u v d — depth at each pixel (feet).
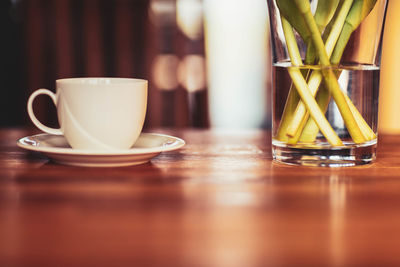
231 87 8.34
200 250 1.60
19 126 7.82
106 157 2.24
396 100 7.80
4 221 1.77
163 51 7.82
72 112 2.30
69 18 7.70
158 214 1.82
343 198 1.96
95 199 1.94
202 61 7.93
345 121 2.28
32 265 1.52
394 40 7.68
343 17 2.22
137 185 2.08
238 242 1.64
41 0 7.65
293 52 2.25
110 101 2.28
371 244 1.63
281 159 2.35
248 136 2.93
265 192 2.01
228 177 2.17
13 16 7.68
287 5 2.22
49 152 2.26
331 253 1.59
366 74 2.27
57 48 7.71
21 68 7.76
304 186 2.07
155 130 3.09
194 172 2.23
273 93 2.36
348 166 2.31
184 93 7.93
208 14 8.10
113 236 1.67
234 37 8.20
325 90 2.26
